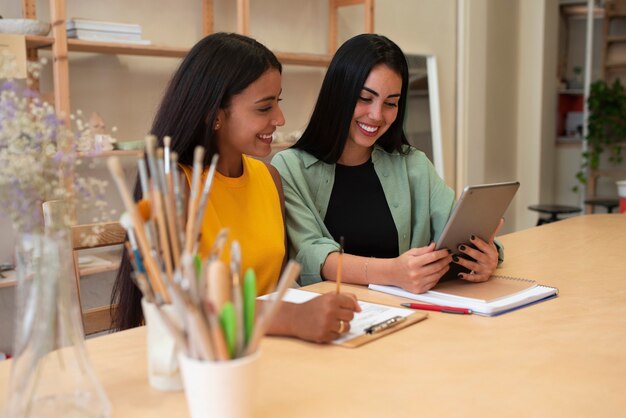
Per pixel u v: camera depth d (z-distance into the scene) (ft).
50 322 2.73
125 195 2.81
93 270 8.77
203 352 2.63
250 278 2.71
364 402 2.99
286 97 12.53
